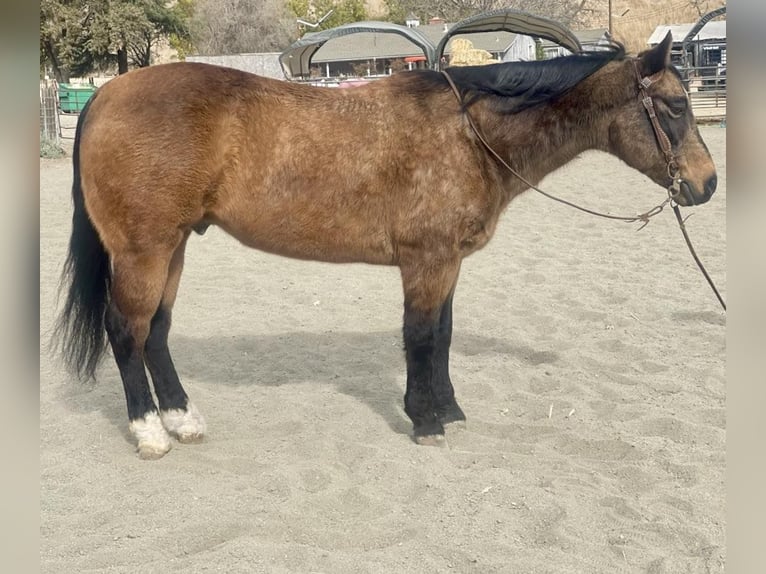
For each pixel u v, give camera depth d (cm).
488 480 381
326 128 404
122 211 388
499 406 486
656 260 832
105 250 415
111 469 396
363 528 337
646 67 413
